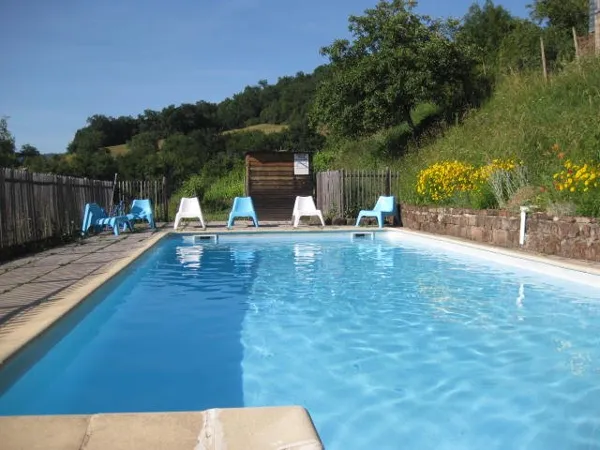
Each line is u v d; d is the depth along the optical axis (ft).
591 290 19.72
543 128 35.42
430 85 55.06
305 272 25.73
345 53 61.36
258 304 19.11
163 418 6.56
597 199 23.52
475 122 48.78
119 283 20.80
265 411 6.70
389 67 56.13
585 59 42.14
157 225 48.24
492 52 64.08
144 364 12.93
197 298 20.18
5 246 26.53
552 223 24.90
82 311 15.21
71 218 38.75
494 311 17.52
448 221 35.50
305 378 11.91
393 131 65.87
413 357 13.19
